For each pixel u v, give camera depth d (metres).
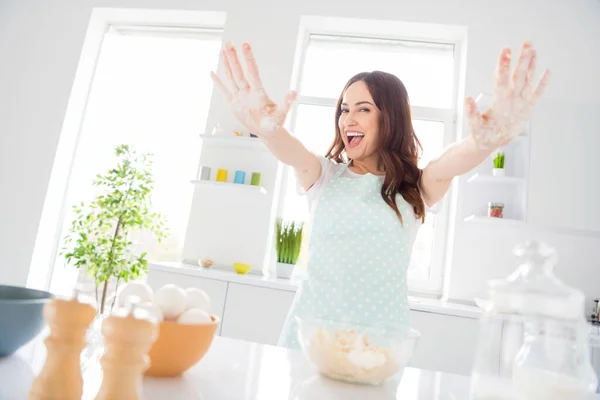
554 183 2.40
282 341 1.20
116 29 3.39
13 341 0.60
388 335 0.66
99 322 0.75
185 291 0.68
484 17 2.80
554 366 0.54
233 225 2.77
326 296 1.19
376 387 0.67
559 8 2.75
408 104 1.35
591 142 2.42
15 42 3.17
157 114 3.24
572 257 2.49
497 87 0.80
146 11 3.16
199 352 0.61
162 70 3.30
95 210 3.07
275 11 2.95
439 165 1.17
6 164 3.01
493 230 2.57
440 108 2.94
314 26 3.06
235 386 0.61
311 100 3.05
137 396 0.44
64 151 3.10
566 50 2.70
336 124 1.45
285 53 2.89
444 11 2.83
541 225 2.38
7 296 0.69
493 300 0.59
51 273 3.08
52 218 3.05
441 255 2.79
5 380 0.54
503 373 0.55
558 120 2.45
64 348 0.44
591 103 2.58
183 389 0.58
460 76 2.93
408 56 3.09
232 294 2.27
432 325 2.10
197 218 2.80
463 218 2.60
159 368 0.60
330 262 1.22
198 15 3.12
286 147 1.10
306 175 1.33
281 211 2.95
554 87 2.67
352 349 0.65
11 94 3.10
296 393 0.60
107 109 3.29
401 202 1.28
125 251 2.32
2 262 2.90
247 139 2.70
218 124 2.83
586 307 2.45
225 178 2.75
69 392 0.44
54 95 3.08
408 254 1.28
